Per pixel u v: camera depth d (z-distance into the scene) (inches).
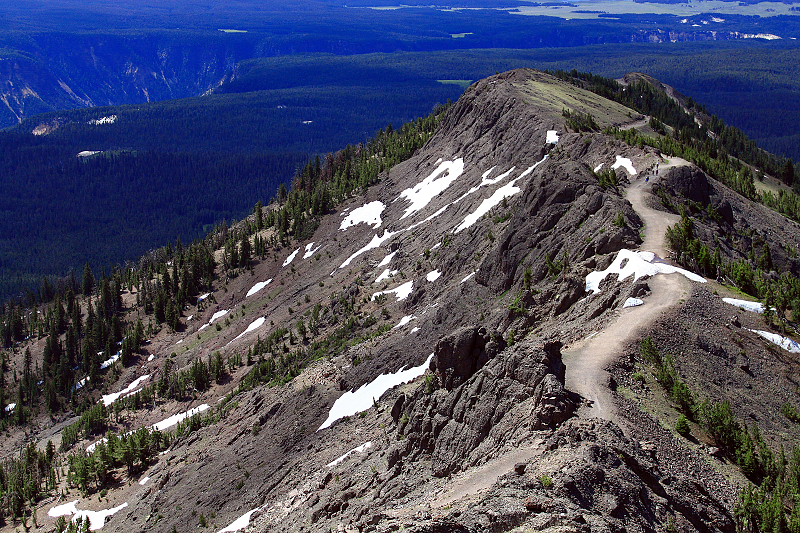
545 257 3459.6
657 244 3127.5
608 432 1774.1
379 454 2620.6
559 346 2148.1
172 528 3705.7
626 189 4028.1
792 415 2234.3
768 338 2566.4
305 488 2952.8
